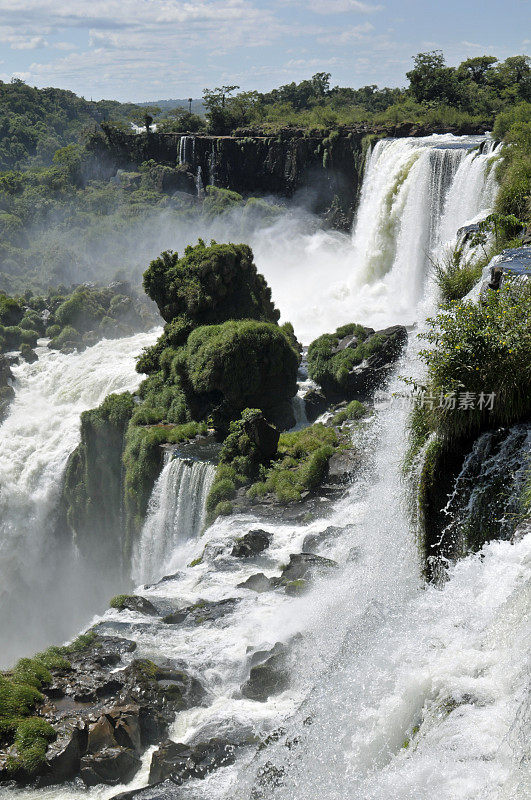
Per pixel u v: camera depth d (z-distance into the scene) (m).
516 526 26.95
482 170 92.25
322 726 23.52
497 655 20.62
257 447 66.94
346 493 60.12
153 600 46.81
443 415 30.28
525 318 31.31
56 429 105.62
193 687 36.00
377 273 117.25
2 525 97.62
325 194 161.12
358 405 73.81
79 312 135.00
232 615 42.75
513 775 16.66
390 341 79.12
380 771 20.11
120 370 112.44
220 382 75.88
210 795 27.73
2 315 135.25
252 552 52.56
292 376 78.44
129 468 76.75
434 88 177.75
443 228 102.00
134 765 31.72
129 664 37.78
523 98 171.88
